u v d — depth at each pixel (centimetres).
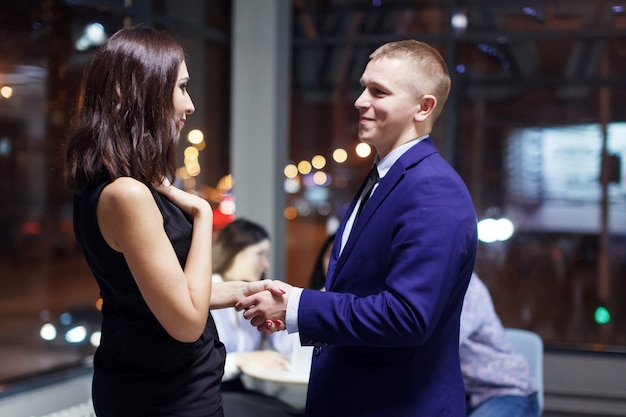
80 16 416
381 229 160
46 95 520
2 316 1073
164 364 145
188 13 468
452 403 165
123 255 143
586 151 458
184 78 152
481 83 456
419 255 150
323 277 295
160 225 141
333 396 168
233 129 501
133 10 413
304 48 502
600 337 457
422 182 157
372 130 168
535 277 481
